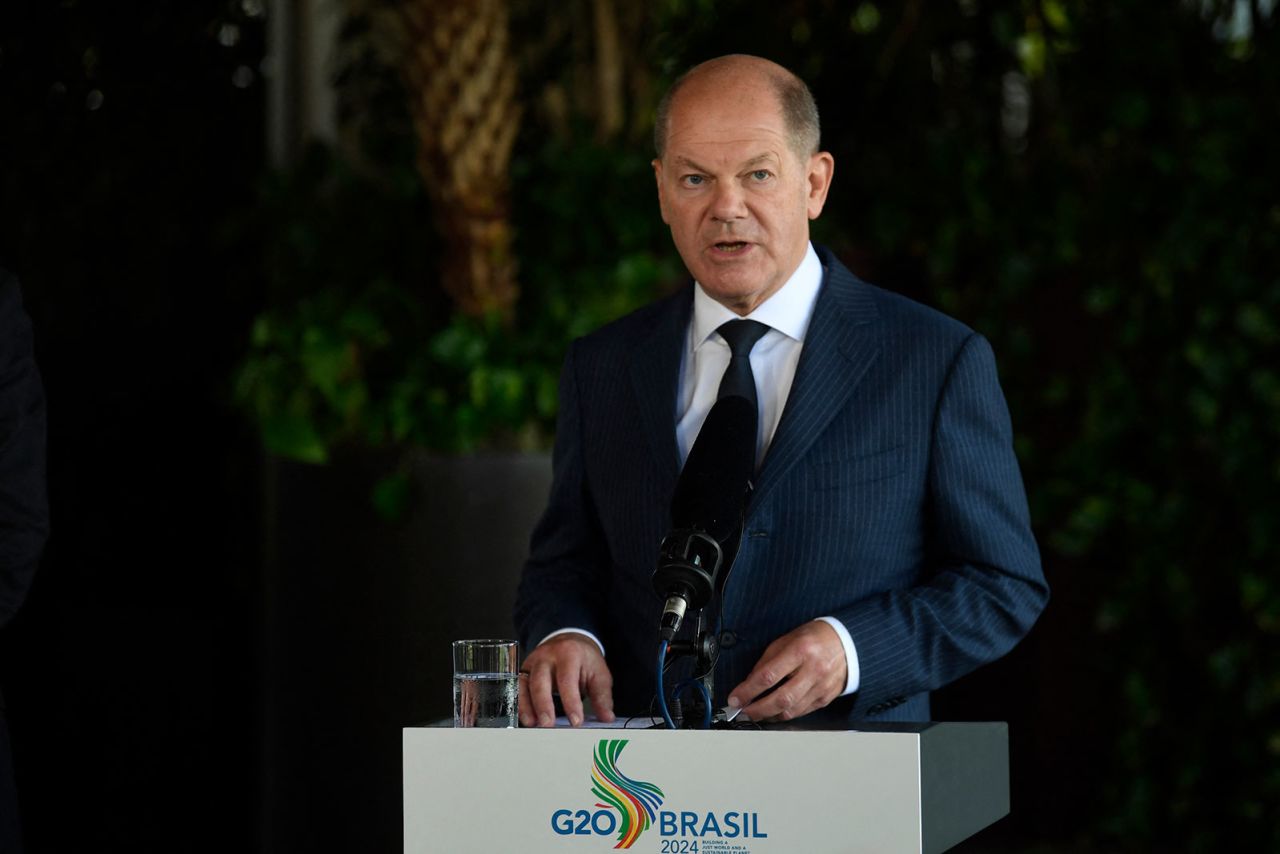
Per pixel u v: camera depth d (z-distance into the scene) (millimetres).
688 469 6746
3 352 9250
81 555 16203
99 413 16281
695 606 6410
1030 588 7988
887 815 5695
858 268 16672
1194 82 16031
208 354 16516
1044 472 16438
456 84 14305
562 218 15406
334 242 15555
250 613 16672
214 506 16594
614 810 5934
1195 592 15953
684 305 8664
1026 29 16547
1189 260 15461
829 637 7301
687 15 17172
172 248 16453
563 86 17203
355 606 13281
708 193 7840
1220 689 15789
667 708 6391
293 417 13602
